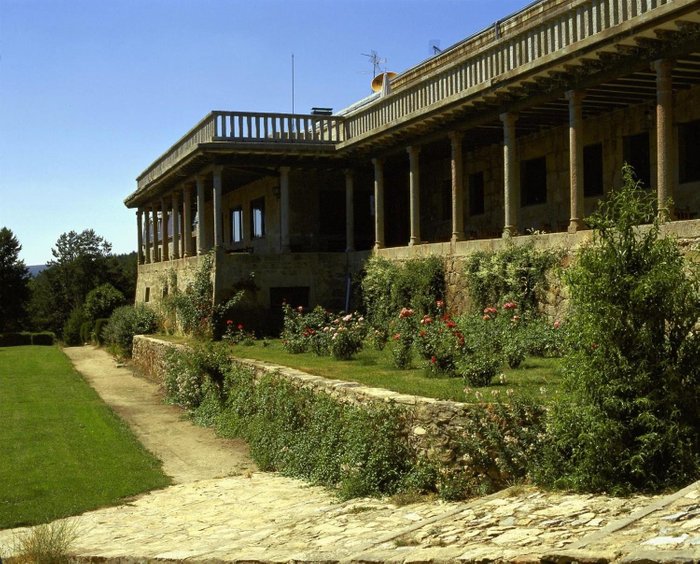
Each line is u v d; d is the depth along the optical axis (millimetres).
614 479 7684
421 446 10047
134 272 80625
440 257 20453
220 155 25844
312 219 29266
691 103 16609
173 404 21531
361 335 18141
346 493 10414
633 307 8070
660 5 12789
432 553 6305
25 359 37000
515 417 9117
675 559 4945
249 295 25328
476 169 24672
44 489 12625
